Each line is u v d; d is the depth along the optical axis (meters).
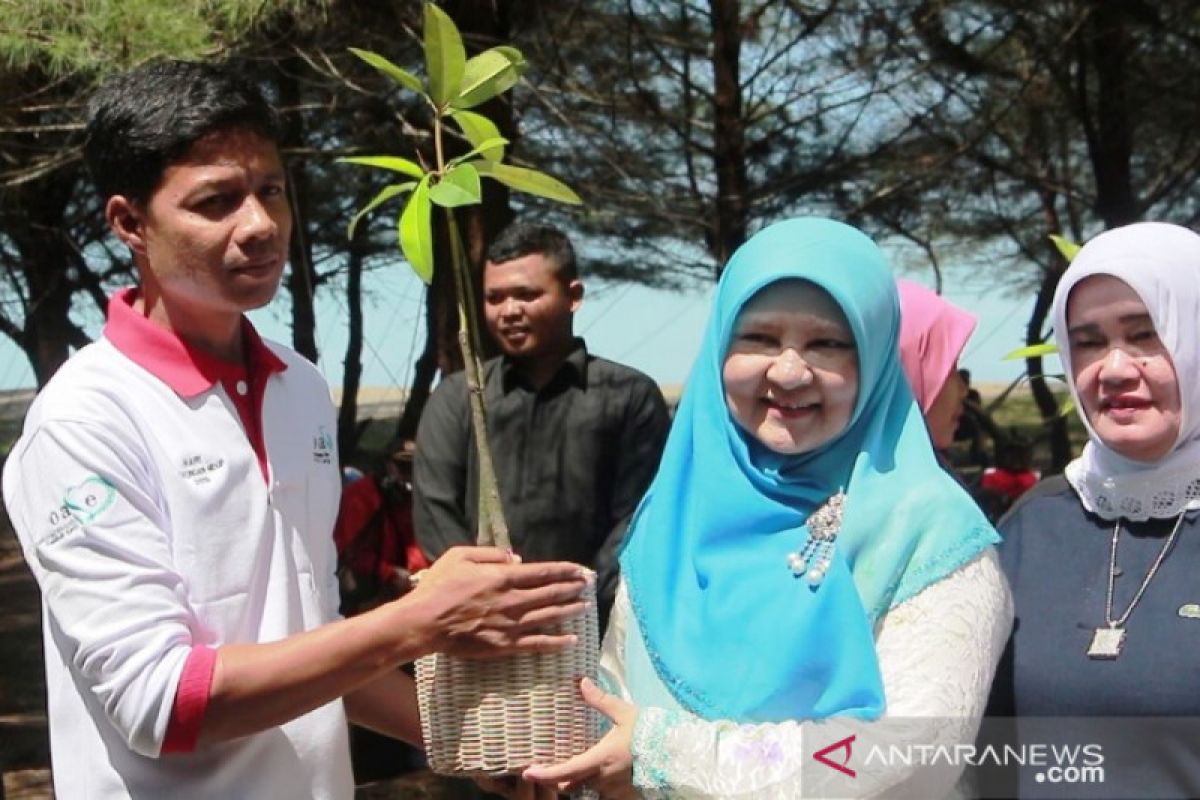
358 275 10.12
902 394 2.37
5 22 5.04
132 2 5.08
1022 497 2.63
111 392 2.15
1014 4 7.26
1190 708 2.28
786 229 2.33
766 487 2.36
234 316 2.24
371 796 5.66
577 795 2.46
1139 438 2.38
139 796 2.15
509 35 6.68
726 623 2.33
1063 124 8.07
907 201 7.99
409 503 5.55
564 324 4.38
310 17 5.82
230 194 2.16
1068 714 2.34
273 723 2.09
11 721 7.34
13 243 9.30
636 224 8.29
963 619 2.16
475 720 2.22
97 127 2.19
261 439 2.28
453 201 2.15
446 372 6.54
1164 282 2.38
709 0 7.39
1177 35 7.45
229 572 2.18
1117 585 2.39
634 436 4.36
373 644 2.10
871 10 7.30
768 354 2.29
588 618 2.28
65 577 2.09
